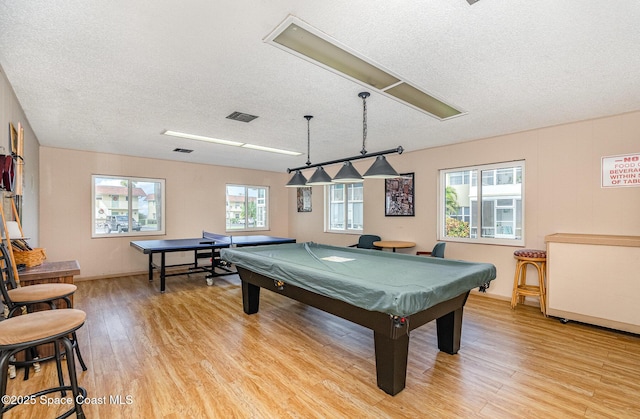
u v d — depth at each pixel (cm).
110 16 170
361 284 196
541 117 348
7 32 183
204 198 676
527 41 195
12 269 216
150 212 614
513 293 391
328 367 242
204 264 675
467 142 462
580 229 362
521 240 413
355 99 296
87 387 212
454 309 254
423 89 271
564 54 211
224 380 222
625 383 218
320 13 168
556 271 342
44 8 162
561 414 185
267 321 344
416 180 525
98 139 453
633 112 328
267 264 287
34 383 215
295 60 222
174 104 309
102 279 549
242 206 747
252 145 493
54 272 255
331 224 707
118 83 259
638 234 327
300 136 435
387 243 509
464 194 477
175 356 259
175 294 454
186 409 190
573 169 367
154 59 220
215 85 264
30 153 390
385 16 171
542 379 223
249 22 176
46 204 503
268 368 240
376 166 306
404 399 200
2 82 234
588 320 321
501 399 200
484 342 288
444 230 500
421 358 256
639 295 294
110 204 571
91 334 304
